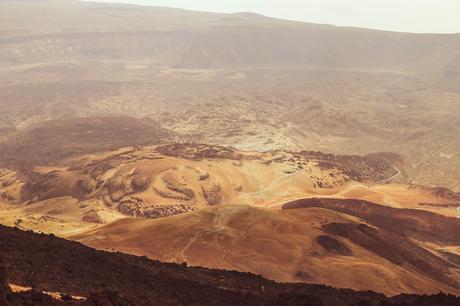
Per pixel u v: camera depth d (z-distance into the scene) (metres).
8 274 36.53
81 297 36.34
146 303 35.50
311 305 45.09
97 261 46.69
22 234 48.22
